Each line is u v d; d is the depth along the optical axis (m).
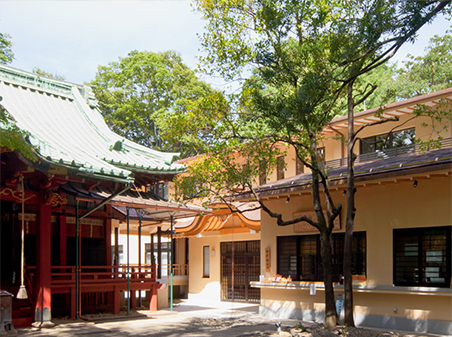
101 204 15.59
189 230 24.11
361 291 15.57
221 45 12.98
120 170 14.60
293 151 23.05
